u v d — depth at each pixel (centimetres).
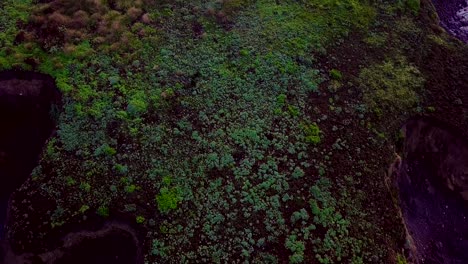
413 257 1900
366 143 2052
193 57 2297
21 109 2122
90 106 2048
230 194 1831
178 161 1908
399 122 2169
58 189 1809
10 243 1728
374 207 1880
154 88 2139
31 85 2130
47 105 2120
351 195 1884
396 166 2075
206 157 1930
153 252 1673
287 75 2255
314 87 2211
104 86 2128
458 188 2209
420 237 2048
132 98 2088
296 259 1686
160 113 2055
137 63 2231
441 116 2222
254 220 1772
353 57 2389
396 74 2341
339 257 1717
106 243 1775
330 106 2159
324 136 2047
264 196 1839
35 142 2059
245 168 1912
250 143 1992
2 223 1884
